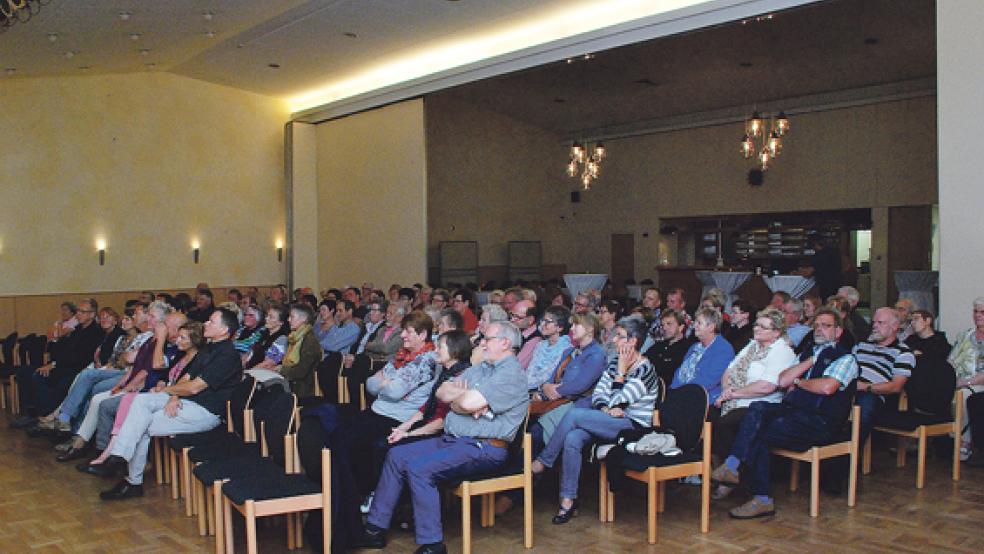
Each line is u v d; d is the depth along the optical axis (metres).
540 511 4.22
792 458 4.25
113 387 5.83
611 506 4.02
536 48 9.13
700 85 12.47
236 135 12.77
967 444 5.06
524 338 5.64
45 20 8.08
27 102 10.59
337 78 11.97
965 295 5.56
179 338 4.97
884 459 5.14
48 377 6.68
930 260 11.55
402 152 11.52
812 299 6.02
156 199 11.84
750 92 12.74
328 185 13.07
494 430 3.62
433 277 14.59
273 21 9.39
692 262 15.24
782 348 4.36
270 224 13.16
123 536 3.96
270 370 5.79
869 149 12.10
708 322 4.73
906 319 5.73
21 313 10.50
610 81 12.59
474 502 4.39
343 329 7.31
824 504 4.23
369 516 3.68
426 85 10.78
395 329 6.36
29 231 10.59
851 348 5.37
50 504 4.51
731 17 7.34
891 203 11.84
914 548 3.57
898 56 10.45
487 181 15.53
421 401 4.27
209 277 12.41
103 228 11.28
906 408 4.91
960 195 5.58
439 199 14.68
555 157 16.84
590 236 16.39
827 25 9.30
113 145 11.41
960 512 4.06
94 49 9.65
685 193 14.65
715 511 4.17
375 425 4.23
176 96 12.05
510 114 15.74
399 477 3.62
